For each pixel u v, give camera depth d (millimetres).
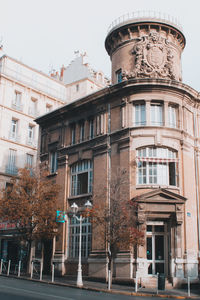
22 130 43344
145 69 26734
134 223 23297
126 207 22172
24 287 18234
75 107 30172
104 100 27953
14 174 41375
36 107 45656
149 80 25516
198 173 26984
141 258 22781
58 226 29000
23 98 44031
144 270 22688
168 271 23688
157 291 18734
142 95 25844
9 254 34875
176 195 24094
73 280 25031
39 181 28719
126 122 25859
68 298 14414
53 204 27469
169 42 28406
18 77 44188
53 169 32031
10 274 27562
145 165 24953
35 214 26750
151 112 25969
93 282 23938
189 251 23969
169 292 19938
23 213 26438
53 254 28688
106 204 23031
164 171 25031
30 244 27438
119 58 29156
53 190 28062
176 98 26359
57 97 49094
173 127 26109
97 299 14672
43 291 16828
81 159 28734
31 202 27312
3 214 27047
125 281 22562
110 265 20500
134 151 24969
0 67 43281
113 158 26031
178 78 28719
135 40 28438
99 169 26625
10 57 43625
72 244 27953
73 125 31031
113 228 20969
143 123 25656
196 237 25156
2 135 41000
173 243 23672
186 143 26219
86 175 28359
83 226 27391
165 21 28328
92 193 26844
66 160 30078
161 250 24203
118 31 29312
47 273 29125
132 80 25672
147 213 23609
